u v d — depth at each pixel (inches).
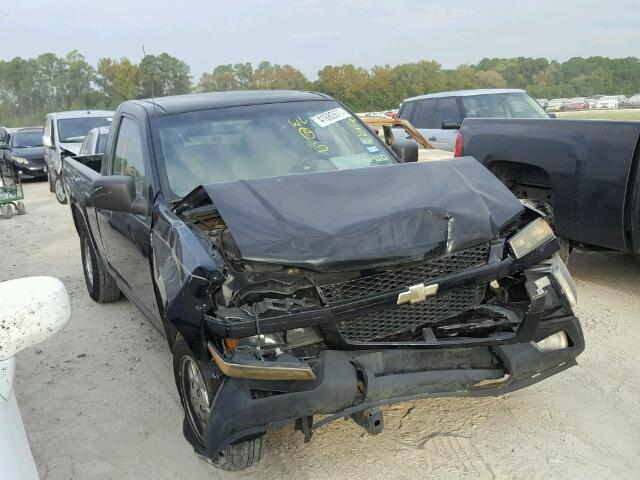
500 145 254.2
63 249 384.2
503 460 136.0
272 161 175.0
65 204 589.9
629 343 193.5
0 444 62.8
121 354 208.8
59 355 210.8
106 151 219.8
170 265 135.4
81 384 188.1
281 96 199.6
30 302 59.1
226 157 172.7
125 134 200.7
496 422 151.3
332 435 148.6
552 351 135.9
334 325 121.3
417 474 132.6
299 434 149.4
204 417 132.3
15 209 568.4
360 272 125.7
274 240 125.0
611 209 213.5
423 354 127.0
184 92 212.1
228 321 117.0
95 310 255.6
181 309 123.0
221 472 138.8
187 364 137.5
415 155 193.6
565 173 227.3
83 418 167.2
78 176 252.2
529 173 255.1
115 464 144.8
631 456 135.7
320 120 191.0
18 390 186.1
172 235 139.4
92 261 253.8
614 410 154.9
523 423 150.3
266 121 185.6
